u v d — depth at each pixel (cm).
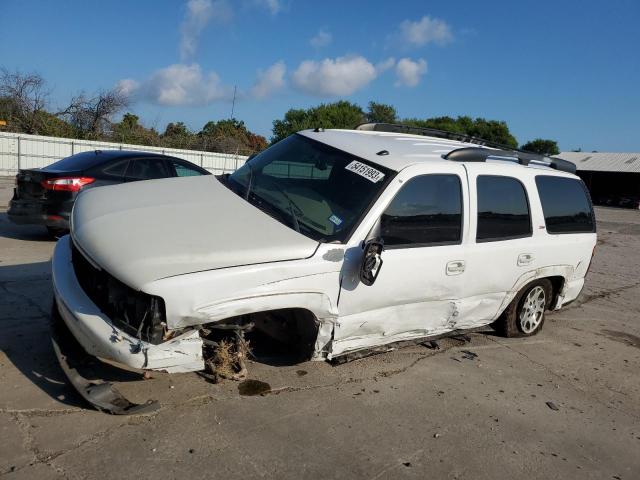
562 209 600
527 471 362
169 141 3331
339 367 475
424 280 455
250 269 355
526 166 572
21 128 3006
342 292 403
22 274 652
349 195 433
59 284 378
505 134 5453
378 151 472
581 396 490
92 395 350
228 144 3509
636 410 477
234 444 343
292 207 418
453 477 343
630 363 590
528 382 504
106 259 346
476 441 388
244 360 417
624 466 384
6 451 311
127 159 919
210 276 341
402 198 438
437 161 474
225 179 487
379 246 392
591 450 399
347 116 4747
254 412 383
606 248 1545
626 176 4775
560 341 633
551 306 639
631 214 3453
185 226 379
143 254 345
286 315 425
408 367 499
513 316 596
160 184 462
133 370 413
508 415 434
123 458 317
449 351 556
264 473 319
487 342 595
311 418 386
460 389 468
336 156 471
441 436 388
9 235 920
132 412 353
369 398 428
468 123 5384
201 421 363
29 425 337
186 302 333
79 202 443
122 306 339
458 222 480
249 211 412
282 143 529
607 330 705
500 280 530
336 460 342
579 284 646
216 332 414
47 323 491
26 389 375
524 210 550
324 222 412
